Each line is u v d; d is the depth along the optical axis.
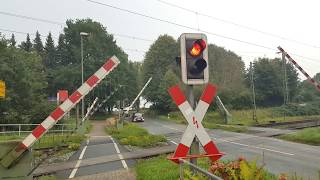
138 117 74.44
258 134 37.41
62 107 9.07
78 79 91.56
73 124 46.31
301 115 82.19
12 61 52.62
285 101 86.19
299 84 119.75
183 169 7.33
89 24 98.31
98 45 94.94
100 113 92.75
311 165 17.14
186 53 7.46
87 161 19.05
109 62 9.36
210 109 78.38
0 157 7.89
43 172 15.54
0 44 52.28
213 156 7.09
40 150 20.47
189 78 7.44
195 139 7.29
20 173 8.00
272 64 111.25
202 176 7.07
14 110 49.66
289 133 36.06
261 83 110.56
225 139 32.19
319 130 32.12
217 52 103.94
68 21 101.12
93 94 85.62
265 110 80.31
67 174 15.17
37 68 62.53
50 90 93.38
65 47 102.56
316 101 109.19
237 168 7.42
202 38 7.56
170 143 29.09
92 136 39.53
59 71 93.88
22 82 52.12
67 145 24.53
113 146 27.48
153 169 14.17
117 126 49.38
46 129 8.93
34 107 52.25
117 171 15.46
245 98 87.69
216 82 92.12
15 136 31.89
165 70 101.75
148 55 104.06
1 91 15.79
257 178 6.89
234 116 73.06
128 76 102.75
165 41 103.69
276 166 16.86
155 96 99.25
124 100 90.38
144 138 29.47
